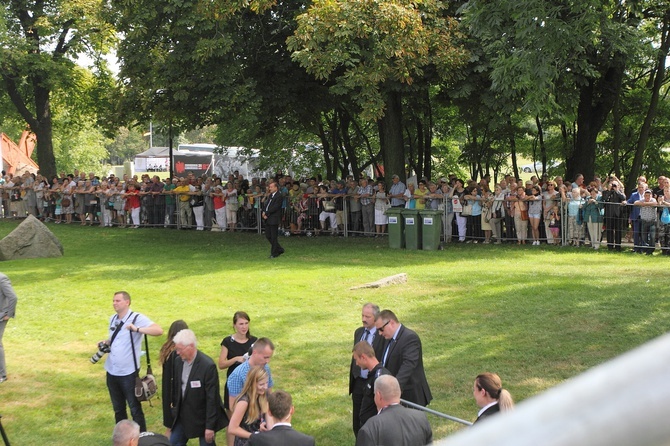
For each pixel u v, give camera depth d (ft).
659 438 1.09
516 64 53.62
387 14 68.44
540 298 47.70
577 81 73.56
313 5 72.54
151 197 100.01
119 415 30.83
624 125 99.30
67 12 117.50
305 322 45.62
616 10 65.16
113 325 30.68
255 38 84.84
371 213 84.74
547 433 1.14
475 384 20.01
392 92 83.25
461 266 61.36
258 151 137.39
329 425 30.27
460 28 74.54
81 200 107.24
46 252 76.64
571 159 98.12
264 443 19.65
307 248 76.59
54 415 32.94
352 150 110.73
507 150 111.65
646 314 42.29
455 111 107.96
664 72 90.58
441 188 79.41
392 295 51.34
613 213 66.74
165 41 83.56
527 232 73.61
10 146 165.48
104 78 131.34
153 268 66.80
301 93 91.35
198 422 26.73
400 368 25.54
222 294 54.39
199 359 26.68
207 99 81.00
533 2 50.98
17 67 122.52
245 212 93.45
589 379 1.19
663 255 63.10
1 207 117.70
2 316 36.99
